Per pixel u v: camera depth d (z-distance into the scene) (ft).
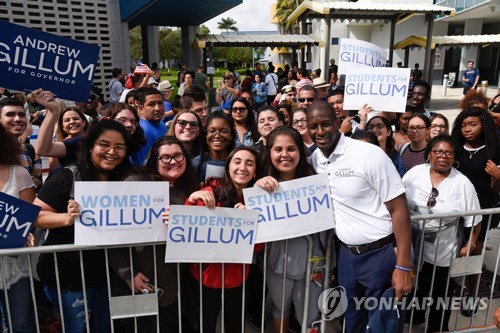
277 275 9.24
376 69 12.99
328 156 8.50
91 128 8.22
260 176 8.85
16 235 7.61
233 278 8.73
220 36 54.80
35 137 17.98
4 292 8.04
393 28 47.60
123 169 8.64
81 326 8.79
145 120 13.89
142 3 42.22
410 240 8.17
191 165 9.19
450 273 9.63
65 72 9.59
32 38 9.20
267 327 11.18
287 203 8.39
